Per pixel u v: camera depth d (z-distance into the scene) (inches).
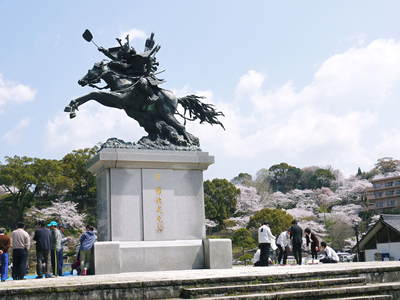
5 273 570.6
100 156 589.3
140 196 604.1
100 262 535.8
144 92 643.5
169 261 585.9
